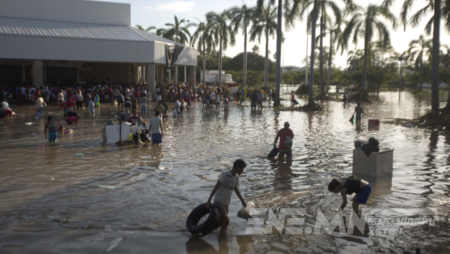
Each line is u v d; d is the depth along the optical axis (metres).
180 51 42.12
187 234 5.72
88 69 44.34
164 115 24.97
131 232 5.76
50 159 11.04
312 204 7.08
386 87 96.69
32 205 6.93
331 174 9.48
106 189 8.02
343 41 47.62
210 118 23.41
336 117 25.03
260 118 23.78
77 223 6.08
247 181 8.77
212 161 10.99
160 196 7.56
